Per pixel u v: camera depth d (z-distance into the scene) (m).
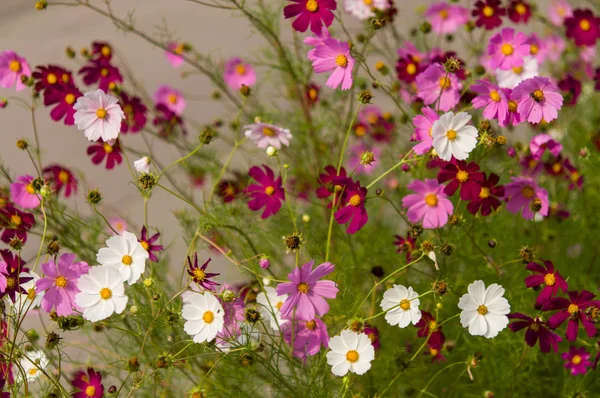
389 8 2.90
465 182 2.46
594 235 2.99
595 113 3.27
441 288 2.44
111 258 2.40
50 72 2.67
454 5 3.14
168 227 3.29
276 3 3.09
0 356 2.45
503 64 2.68
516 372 2.66
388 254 2.85
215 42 4.02
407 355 2.68
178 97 3.20
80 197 3.37
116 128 2.45
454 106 2.63
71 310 2.43
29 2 4.71
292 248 2.39
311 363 2.53
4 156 3.69
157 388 2.60
